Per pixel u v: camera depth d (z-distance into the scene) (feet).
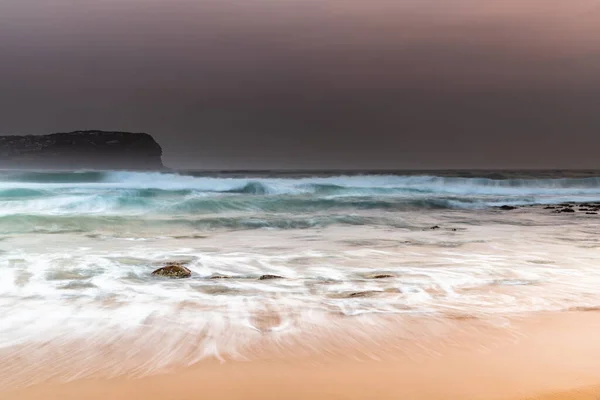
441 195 90.17
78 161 413.59
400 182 120.16
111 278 22.33
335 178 124.47
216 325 15.05
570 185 117.19
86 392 10.27
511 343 13.33
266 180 112.16
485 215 60.39
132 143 460.55
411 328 14.75
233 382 10.75
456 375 11.04
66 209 56.13
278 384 10.63
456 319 15.66
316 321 15.47
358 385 10.53
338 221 50.75
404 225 48.83
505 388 10.23
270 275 22.74
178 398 9.96
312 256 29.37
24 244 33.65
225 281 21.75
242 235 40.37
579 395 9.78
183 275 22.85
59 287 20.40
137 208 58.29
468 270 24.44
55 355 12.50
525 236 39.63
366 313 16.39
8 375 11.19
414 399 9.77
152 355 12.50
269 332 14.38
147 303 17.71
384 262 27.04
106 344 13.34
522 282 21.50
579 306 17.38
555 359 12.01
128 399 9.92
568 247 33.14
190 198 68.13
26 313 16.35
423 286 20.63
